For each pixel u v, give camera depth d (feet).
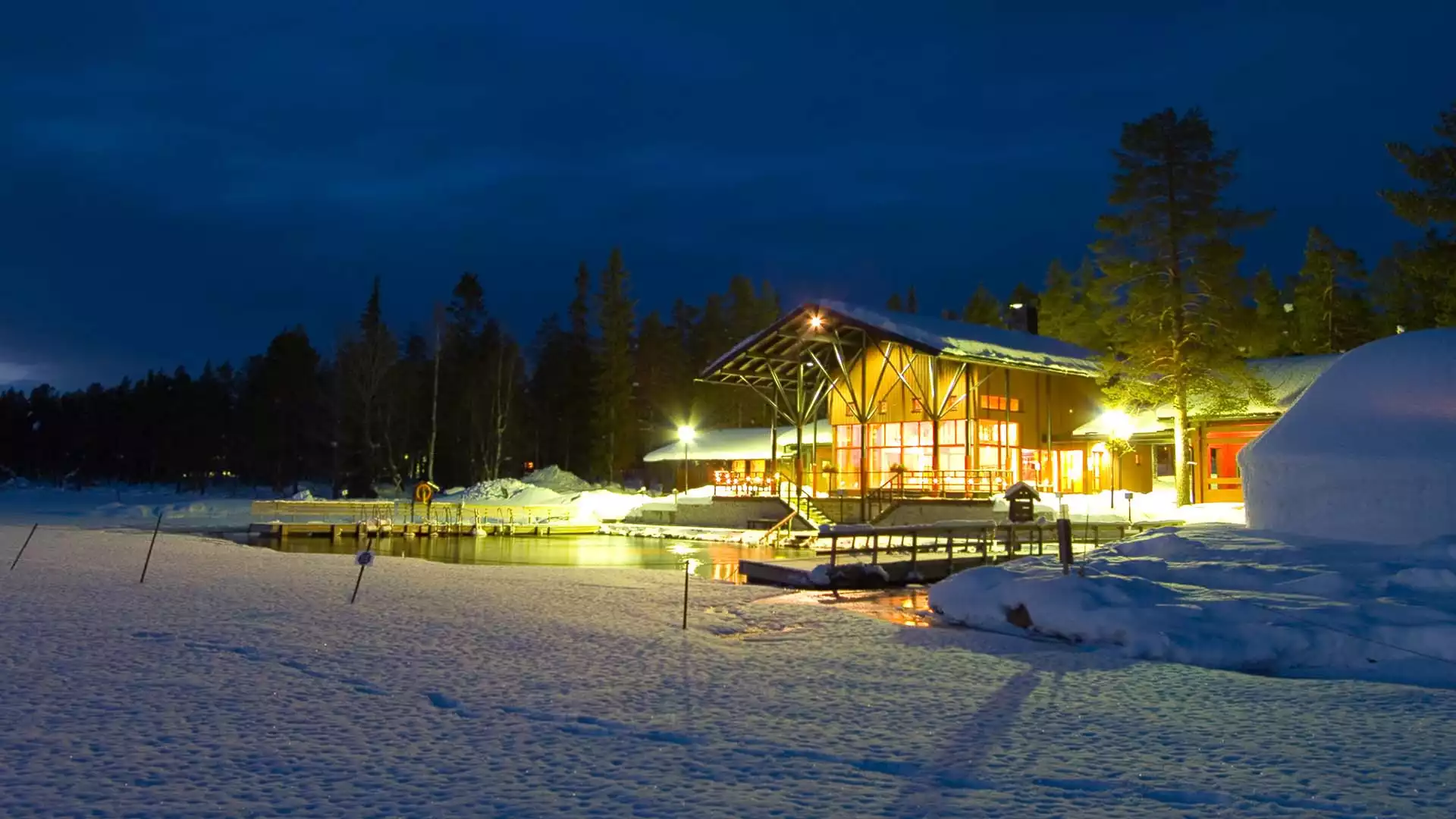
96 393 348.79
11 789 19.71
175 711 26.66
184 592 53.36
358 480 220.84
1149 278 132.57
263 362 278.87
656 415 297.53
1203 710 29.45
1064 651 41.39
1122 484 153.07
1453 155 103.30
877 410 148.05
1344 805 19.92
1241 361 129.49
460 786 20.68
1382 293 206.80
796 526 131.95
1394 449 55.52
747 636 44.93
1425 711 29.43
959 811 19.42
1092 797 20.48
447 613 48.06
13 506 183.52
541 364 298.97
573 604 53.88
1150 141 132.05
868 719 27.81
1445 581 43.78
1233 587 49.29
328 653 36.24
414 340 299.79
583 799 19.88
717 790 20.66
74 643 36.40
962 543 105.50
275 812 18.72
